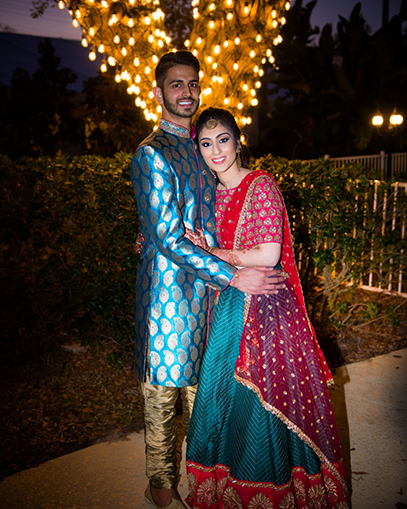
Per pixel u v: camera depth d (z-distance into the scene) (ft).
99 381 12.75
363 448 9.71
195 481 7.82
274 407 7.21
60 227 15.37
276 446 7.27
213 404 7.70
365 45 48.14
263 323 7.52
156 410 7.99
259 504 7.28
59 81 61.36
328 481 7.65
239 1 18.52
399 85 45.80
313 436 7.42
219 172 7.97
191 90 7.80
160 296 7.70
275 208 7.54
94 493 8.57
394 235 17.08
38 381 12.84
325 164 15.40
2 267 18.07
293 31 49.21
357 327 16.05
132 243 13.16
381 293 18.79
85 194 14.43
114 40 18.67
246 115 21.83
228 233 8.00
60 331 15.79
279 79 49.47
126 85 47.96
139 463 9.37
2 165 18.86
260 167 14.76
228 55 19.70
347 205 15.78
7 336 15.34
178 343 7.73
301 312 7.85
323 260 14.75
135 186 7.72
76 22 18.80
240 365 7.42
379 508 8.11
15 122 59.16
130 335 13.76
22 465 9.45
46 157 19.40
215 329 7.71
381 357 14.07
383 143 47.34
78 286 14.11
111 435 10.32
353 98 46.85
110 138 48.67
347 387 12.27
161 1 22.56
